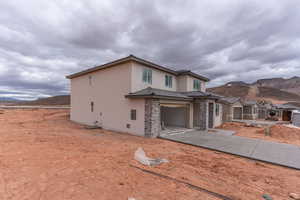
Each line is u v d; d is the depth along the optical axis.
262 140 9.28
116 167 4.52
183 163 5.19
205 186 3.55
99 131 11.38
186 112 13.53
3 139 7.36
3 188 3.08
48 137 8.34
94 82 13.72
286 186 3.75
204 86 18.45
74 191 3.06
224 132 11.89
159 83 12.94
